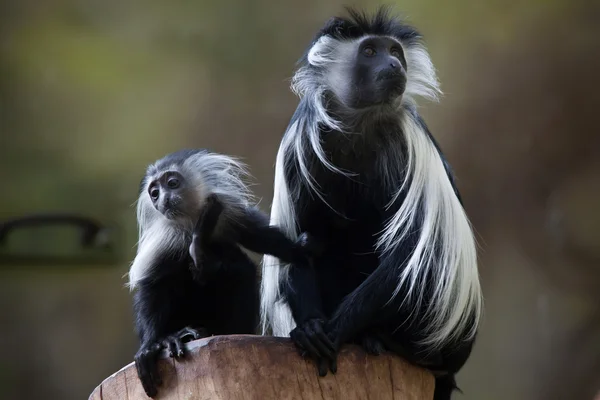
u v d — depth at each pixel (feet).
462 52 70.74
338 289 32.40
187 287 31.12
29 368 65.87
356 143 31.76
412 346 29.96
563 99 70.08
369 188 31.81
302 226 32.19
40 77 69.92
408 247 29.78
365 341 26.43
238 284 31.09
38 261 56.80
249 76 70.95
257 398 23.97
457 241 30.63
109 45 71.36
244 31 71.61
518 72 70.23
